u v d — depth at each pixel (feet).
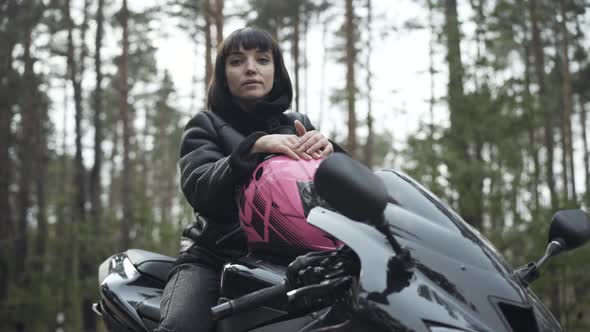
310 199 5.95
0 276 56.08
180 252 8.15
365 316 4.59
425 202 5.72
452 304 4.63
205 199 7.10
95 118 79.36
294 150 6.30
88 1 78.79
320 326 5.10
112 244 61.77
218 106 8.52
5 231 61.21
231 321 6.24
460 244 5.23
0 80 58.75
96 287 55.67
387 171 6.18
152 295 8.50
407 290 4.66
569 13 71.82
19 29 61.31
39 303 50.78
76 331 55.67
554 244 6.17
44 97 78.43
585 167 90.68
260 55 8.50
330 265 5.15
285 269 6.00
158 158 128.36
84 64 80.89
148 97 114.62
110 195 129.39
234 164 6.48
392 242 4.88
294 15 80.59
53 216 61.26
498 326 4.58
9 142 62.95
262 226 6.19
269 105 8.39
